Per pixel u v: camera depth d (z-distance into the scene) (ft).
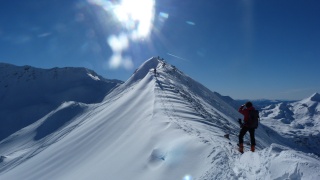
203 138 54.03
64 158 118.21
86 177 62.34
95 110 293.84
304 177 28.94
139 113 115.44
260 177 32.89
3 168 230.68
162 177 42.32
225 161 40.45
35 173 119.14
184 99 134.62
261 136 221.66
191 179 38.83
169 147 52.21
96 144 111.55
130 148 67.72
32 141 369.91
